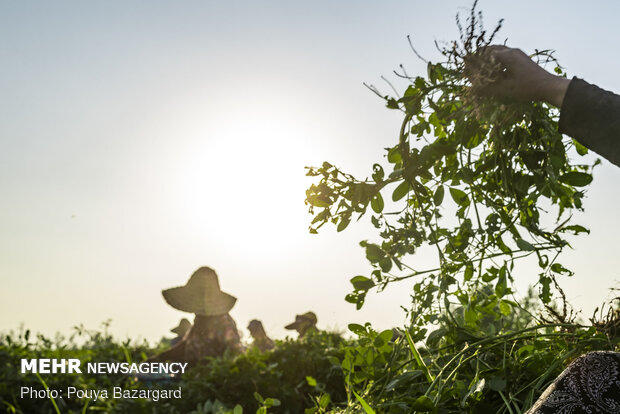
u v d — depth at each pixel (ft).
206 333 24.23
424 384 7.18
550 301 6.89
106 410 17.06
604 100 4.41
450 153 6.50
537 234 6.73
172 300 24.30
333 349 16.90
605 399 4.34
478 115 5.82
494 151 6.67
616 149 4.32
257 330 26.94
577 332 6.89
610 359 4.48
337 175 6.91
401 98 6.56
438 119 6.67
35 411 17.56
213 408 15.75
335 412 7.53
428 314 7.48
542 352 7.23
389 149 6.91
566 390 4.50
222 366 17.78
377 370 7.43
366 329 7.78
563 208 6.63
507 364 6.97
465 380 7.16
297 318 28.81
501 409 6.56
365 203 6.85
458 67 6.13
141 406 16.98
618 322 6.97
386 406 6.76
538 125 6.37
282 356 17.51
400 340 7.57
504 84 4.91
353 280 6.97
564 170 6.77
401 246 6.82
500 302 7.53
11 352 19.84
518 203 6.66
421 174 6.75
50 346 21.35
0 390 17.39
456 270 6.95
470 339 7.56
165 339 30.01
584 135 4.47
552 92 4.64
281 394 16.62
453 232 6.98
